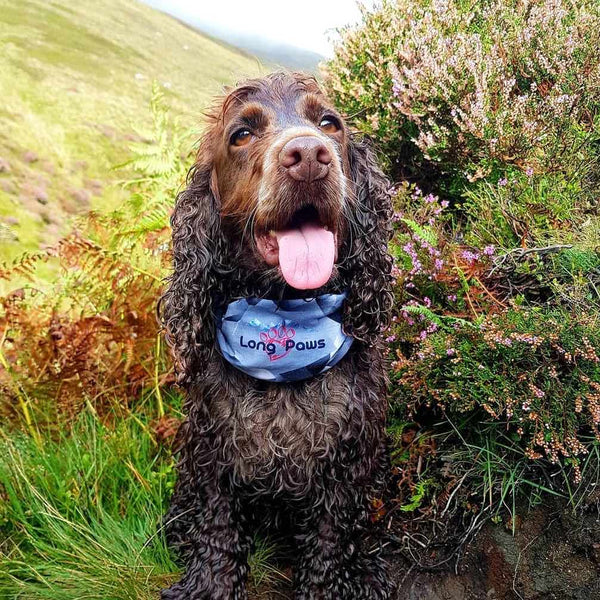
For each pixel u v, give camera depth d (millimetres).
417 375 575
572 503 505
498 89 763
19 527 591
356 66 902
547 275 603
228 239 544
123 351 734
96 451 638
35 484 613
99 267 755
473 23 875
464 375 534
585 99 748
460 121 765
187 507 579
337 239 510
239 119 513
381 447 574
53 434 686
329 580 538
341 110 902
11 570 538
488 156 735
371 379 553
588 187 709
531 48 787
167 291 568
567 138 709
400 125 827
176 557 587
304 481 538
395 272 625
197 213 557
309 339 516
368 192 567
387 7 890
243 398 532
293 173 446
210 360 545
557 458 476
